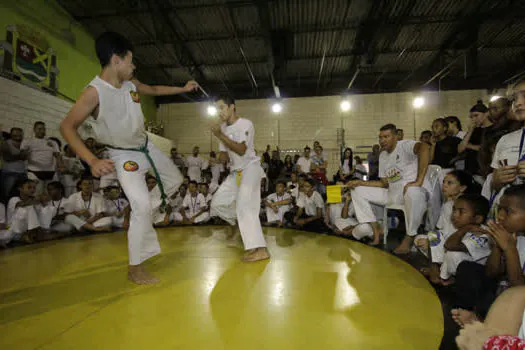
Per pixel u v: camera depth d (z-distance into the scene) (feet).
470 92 36.22
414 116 37.17
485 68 34.99
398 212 13.67
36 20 20.67
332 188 11.64
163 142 37.01
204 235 13.12
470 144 10.03
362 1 23.38
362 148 37.73
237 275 6.95
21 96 19.01
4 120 17.85
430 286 6.11
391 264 7.85
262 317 4.69
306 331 4.22
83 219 14.38
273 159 32.83
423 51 30.81
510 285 4.20
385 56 32.19
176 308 5.08
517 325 2.55
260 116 39.50
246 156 8.61
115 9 23.93
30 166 15.66
